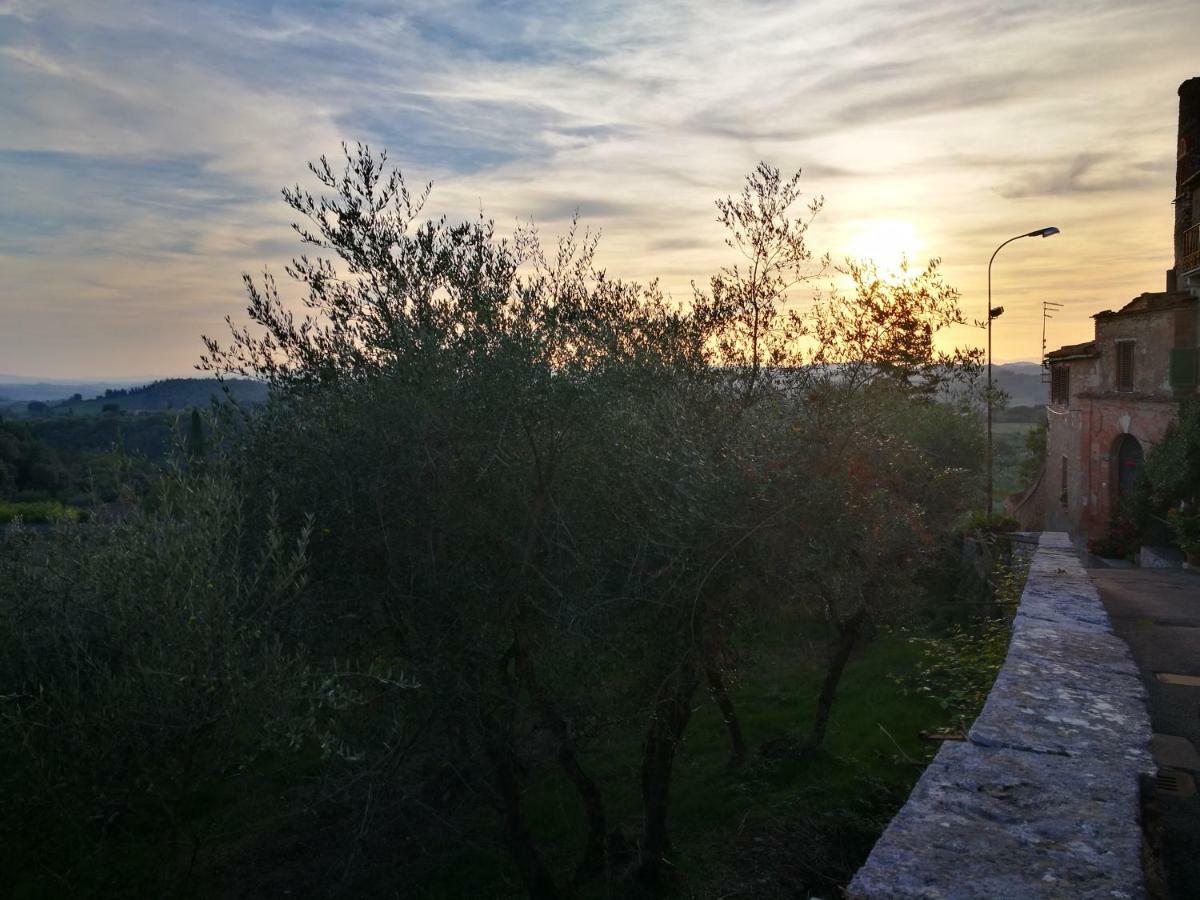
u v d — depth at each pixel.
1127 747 3.59
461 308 6.40
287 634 5.58
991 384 15.03
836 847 7.10
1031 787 3.13
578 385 6.18
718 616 6.27
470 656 5.98
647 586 5.99
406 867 7.88
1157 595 10.00
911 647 14.50
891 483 7.88
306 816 8.06
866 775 8.62
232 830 7.89
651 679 6.14
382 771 5.86
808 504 6.33
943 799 3.03
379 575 5.95
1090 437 24.77
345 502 5.68
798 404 7.21
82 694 5.19
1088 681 4.62
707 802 9.35
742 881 6.99
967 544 19.28
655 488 5.94
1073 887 2.42
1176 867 3.15
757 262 8.09
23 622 5.66
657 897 7.35
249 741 5.30
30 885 6.48
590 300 7.01
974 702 6.43
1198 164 21.91
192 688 4.88
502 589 6.05
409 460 5.81
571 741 6.43
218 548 5.15
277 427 6.02
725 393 7.23
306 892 7.18
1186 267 19.64
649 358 6.87
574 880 7.91
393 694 5.94
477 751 6.18
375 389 5.96
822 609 7.79
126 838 6.94
